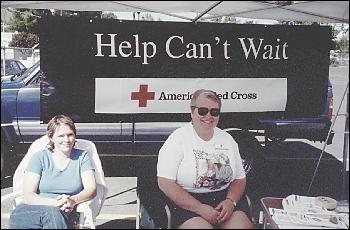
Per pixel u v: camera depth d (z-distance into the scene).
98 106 4.79
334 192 5.29
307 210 3.00
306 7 3.79
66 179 3.44
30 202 3.23
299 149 7.39
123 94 4.81
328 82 5.18
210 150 3.49
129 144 5.66
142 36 4.74
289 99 5.06
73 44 4.64
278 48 4.95
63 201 3.22
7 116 5.45
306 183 5.60
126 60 4.76
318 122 5.34
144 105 4.87
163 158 3.41
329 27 4.95
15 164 5.71
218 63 4.89
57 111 4.72
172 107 4.92
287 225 2.72
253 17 4.97
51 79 4.67
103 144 5.62
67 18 4.58
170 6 4.06
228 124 5.05
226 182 3.48
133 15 5.53
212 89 4.93
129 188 5.34
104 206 4.79
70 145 3.47
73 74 4.69
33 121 5.52
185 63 4.85
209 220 3.09
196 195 3.44
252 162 5.52
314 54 5.00
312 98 5.08
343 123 8.61
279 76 5.00
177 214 3.14
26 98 5.45
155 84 4.84
